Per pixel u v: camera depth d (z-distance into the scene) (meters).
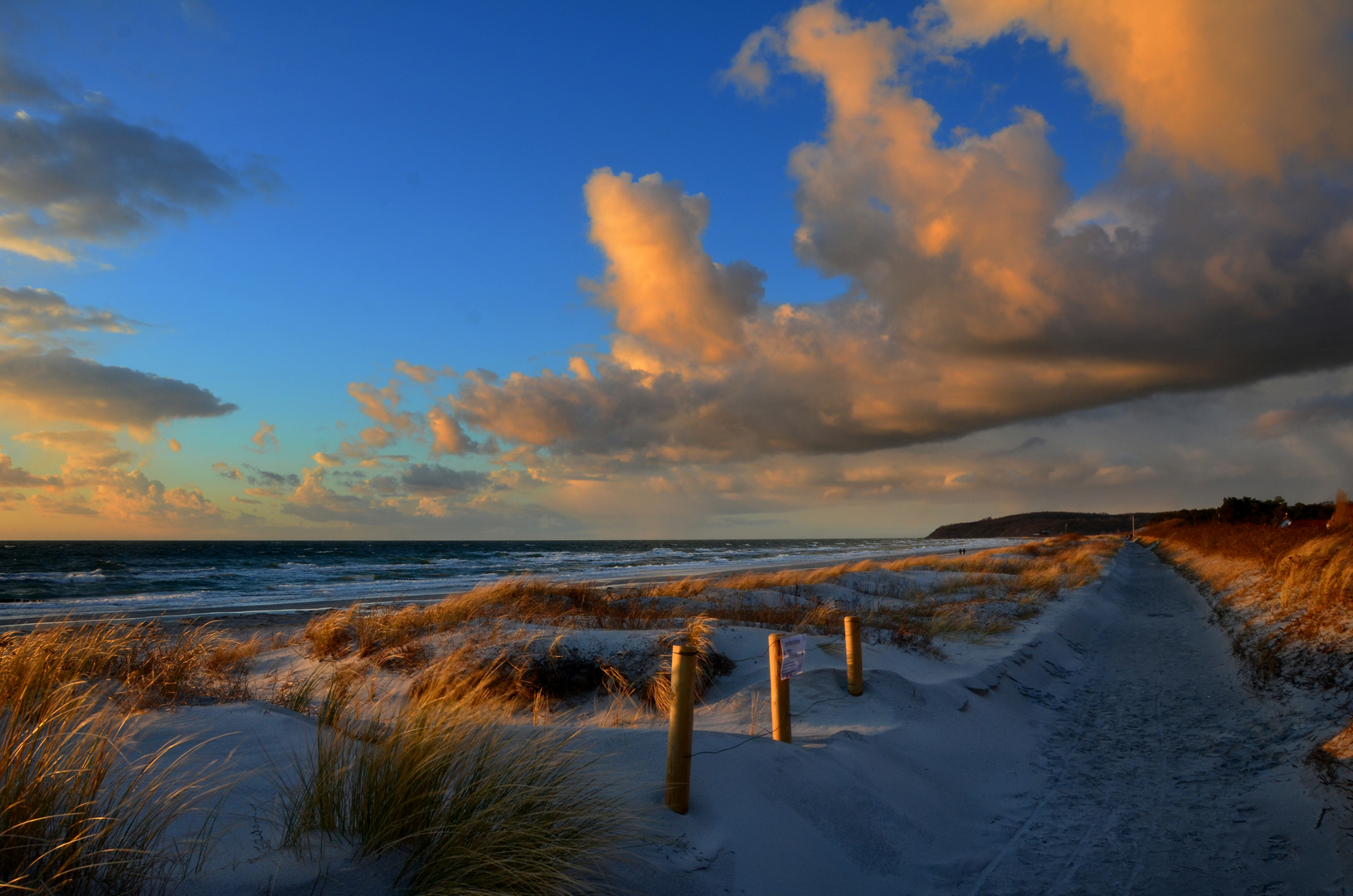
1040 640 12.44
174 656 6.69
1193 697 9.08
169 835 2.94
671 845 3.73
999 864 4.72
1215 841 4.85
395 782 3.25
